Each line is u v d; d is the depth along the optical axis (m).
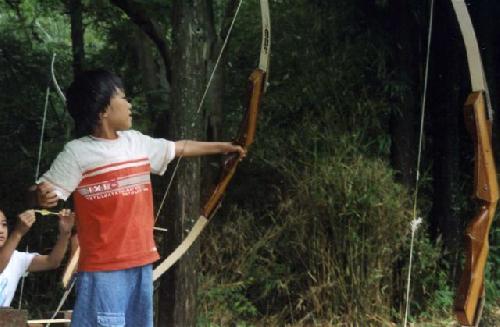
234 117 8.66
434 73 7.86
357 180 6.92
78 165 2.82
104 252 2.83
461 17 2.75
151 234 2.96
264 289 7.31
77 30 9.60
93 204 2.84
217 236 7.32
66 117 9.40
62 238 3.99
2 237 4.00
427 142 7.93
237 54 8.62
